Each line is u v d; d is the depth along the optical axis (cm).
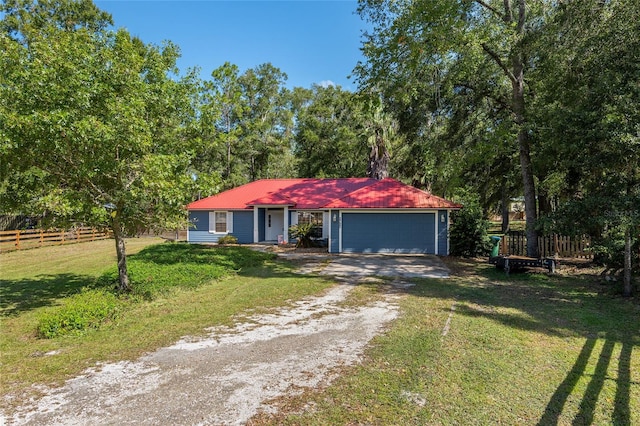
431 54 1373
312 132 3981
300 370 479
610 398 409
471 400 402
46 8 2836
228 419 366
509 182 2103
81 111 741
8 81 712
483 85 1602
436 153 1834
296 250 1988
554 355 529
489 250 1675
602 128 851
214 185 916
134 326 674
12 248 2006
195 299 878
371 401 398
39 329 643
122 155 824
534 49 1271
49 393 425
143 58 899
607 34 937
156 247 1823
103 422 363
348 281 1099
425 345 562
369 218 1841
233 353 541
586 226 898
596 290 973
